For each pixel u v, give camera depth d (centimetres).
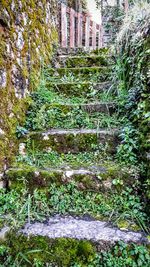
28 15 258
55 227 146
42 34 312
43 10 326
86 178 170
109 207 161
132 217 153
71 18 462
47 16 348
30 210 159
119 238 137
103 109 235
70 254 137
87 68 301
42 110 224
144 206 156
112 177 168
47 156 196
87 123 222
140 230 144
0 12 188
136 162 177
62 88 272
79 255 136
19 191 169
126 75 248
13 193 168
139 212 154
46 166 182
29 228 145
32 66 257
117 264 133
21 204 163
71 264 136
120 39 278
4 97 189
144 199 158
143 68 203
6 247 139
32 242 139
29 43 254
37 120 216
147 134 171
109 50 324
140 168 169
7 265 136
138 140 180
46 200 167
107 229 144
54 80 289
